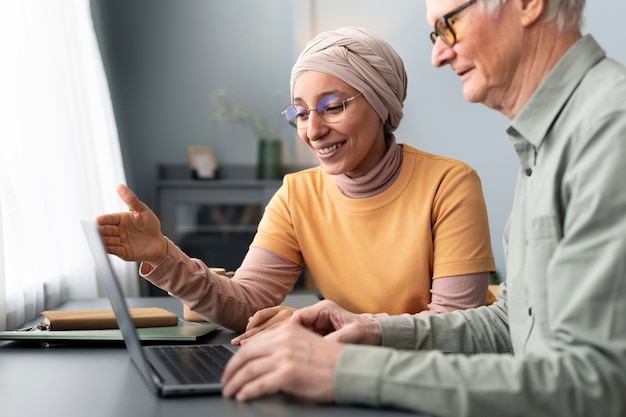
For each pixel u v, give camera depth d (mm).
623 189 1066
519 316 1322
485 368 1052
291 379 1075
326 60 1916
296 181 2145
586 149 1128
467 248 1931
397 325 1472
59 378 1309
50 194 3027
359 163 2002
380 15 5309
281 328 1131
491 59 1278
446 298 1907
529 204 1236
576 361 1044
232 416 1029
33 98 2949
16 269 2512
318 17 5434
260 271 2055
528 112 1234
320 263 2066
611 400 1023
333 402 1082
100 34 5172
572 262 1080
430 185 1994
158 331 1688
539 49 1262
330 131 1942
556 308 1090
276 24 5648
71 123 3355
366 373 1061
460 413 1030
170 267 1807
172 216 5184
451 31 1291
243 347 1144
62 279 3141
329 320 1494
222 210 5195
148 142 5676
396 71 2012
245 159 5691
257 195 5172
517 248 1347
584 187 1102
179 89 5676
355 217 2029
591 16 4707
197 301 1845
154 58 5660
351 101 1924
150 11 5648
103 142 3969
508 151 5129
